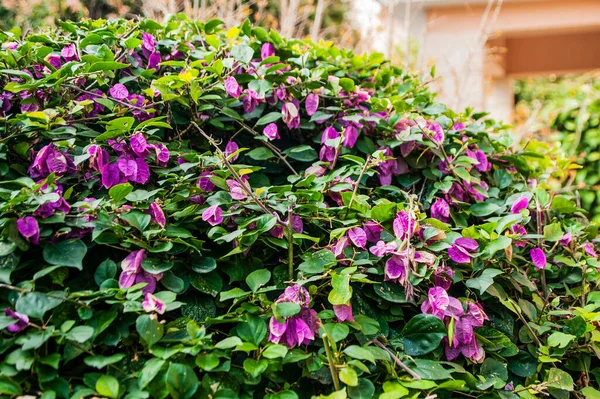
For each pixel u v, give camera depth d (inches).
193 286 51.0
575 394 56.6
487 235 54.9
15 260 45.8
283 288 53.4
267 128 64.6
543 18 198.2
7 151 55.0
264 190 54.8
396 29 205.3
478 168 73.4
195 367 45.9
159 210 50.0
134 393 39.9
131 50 67.6
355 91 74.0
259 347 46.8
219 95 70.2
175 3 157.8
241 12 154.3
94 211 48.2
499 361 54.4
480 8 195.6
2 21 167.2
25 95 60.9
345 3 231.6
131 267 46.5
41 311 41.3
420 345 50.5
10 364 40.5
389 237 56.7
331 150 67.1
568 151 141.8
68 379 42.8
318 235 59.0
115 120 52.5
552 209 74.4
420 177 71.7
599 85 172.2
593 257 68.0
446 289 53.6
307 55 76.4
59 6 179.0
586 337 58.0
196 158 57.9
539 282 67.4
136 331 46.6
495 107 270.1
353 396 44.4
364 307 54.4
